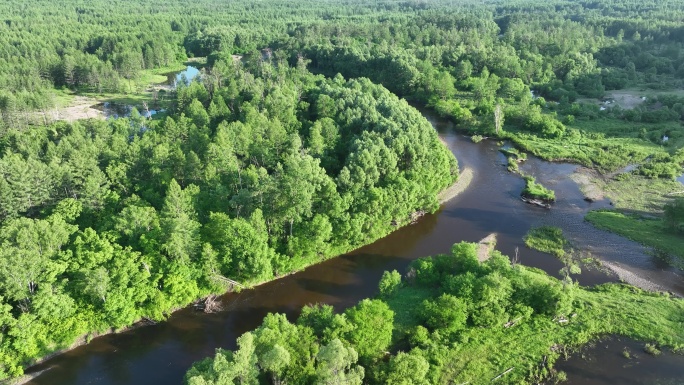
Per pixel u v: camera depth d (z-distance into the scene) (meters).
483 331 90.94
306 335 80.06
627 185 158.50
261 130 157.25
